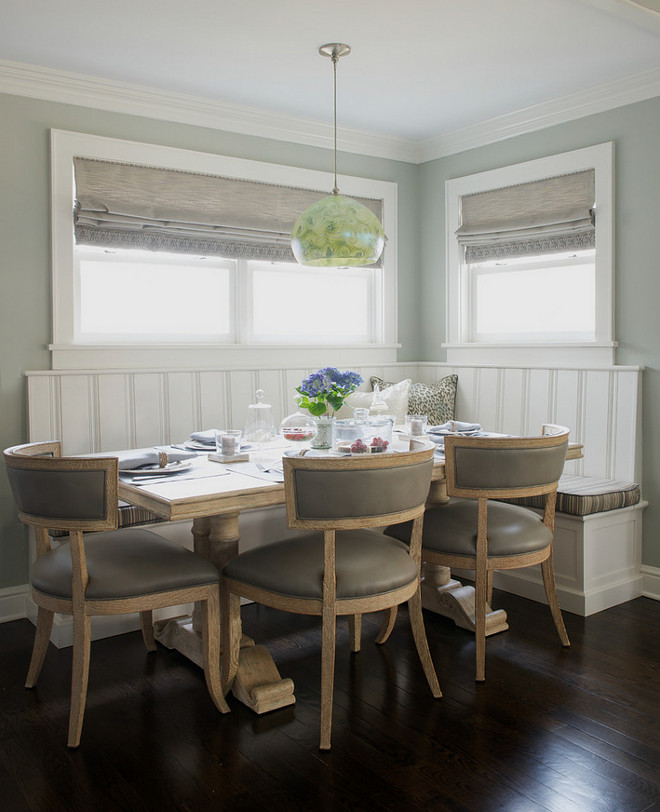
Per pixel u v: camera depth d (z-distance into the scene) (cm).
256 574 237
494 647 298
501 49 325
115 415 361
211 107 387
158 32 302
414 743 224
